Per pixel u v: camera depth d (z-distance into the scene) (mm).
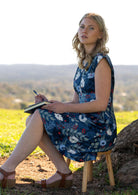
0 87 134375
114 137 3217
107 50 3225
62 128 3000
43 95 3533
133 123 4113
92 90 3152
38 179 3668
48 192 3105
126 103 106000
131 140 3809
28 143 3021
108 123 3129
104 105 3018
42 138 3180
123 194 2914
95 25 3186
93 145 3055
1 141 6461
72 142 3027
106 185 3330
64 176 3203
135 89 150250
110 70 3096
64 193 3105
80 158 3031
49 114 3029
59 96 115312
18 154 3021
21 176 3668
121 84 169750
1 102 106750
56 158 3195
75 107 3041
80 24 3309
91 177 3559
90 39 3201
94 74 3109
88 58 3172
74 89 3455
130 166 3428
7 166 3039
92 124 3051
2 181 3021
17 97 119250
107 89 3037
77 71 3412
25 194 2967
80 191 3176
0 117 15617
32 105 3137
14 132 8867
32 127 3023
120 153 3809
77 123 3031
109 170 3236
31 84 166250
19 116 16656
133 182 3191
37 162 4566
